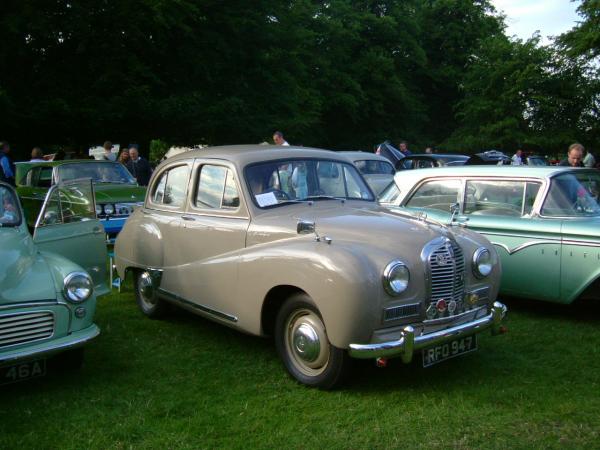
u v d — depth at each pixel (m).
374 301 3.68
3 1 15.27
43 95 16.47
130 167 11.95
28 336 3.88
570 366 4.48
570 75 34.19
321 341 3.94
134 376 4.36
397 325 3.86
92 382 4.26
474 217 6.18
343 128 33.94
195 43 18.62
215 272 4.71
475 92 36.56
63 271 4.17
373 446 3.30
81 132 17.91
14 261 4.11
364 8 35.69
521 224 5.78
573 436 3.38
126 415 3.72
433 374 4.33
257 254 4.30
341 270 3.68
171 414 3.73
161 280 5.50
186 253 5.14
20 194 10.65
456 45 39.66
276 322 4.25
